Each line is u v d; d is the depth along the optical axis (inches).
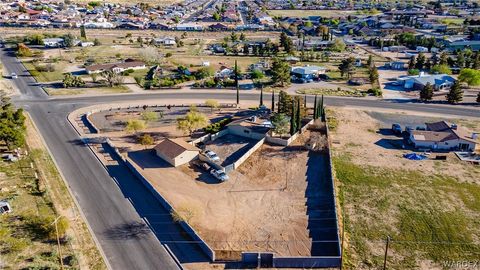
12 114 3137.3
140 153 2989.7
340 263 1824.6
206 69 5236.2
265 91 4608.8
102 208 2278.5
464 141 3051.2
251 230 2103.8
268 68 5625.0
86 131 3403.1
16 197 2333.9
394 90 4694.9
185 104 4131.4
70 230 2070.6
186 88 4717.0
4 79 4960.6
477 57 5625.0
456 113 3917.3
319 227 2132.1
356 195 2433.6
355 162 2854.3
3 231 2026.3
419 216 2224.4
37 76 5128.0
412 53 6924.2
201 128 3459.6
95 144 3139.8
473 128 3511.3
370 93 4527.6
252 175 2682.1
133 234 2059.5
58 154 2955.2
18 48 6309.1
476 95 4473.4
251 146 3147.1
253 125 3388.3
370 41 7706.7
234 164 2753.4
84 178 2610.7
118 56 6279.5
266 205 2335.1
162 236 2047.2
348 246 1982.0
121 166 2790.4
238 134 3376.0
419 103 4222.4
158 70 5442.9
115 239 2018.9
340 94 4510.3
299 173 2711.6
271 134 3255.4
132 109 3971.5
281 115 3284.9
